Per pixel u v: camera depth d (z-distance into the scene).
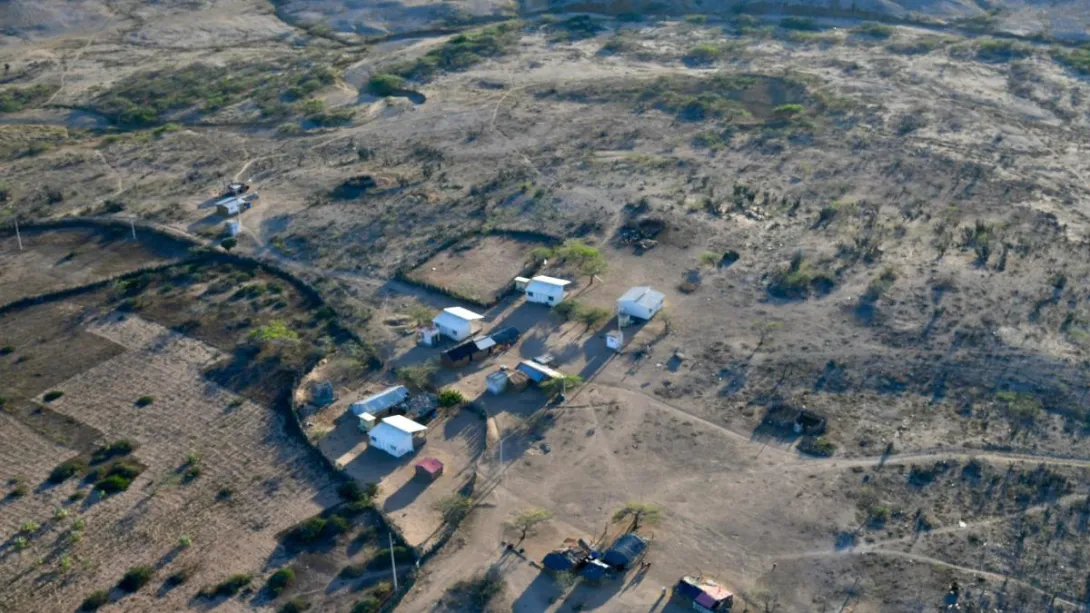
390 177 140.25
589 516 77.25
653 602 68.88
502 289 110.44
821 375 93.62
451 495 79.94
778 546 73.62
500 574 71.75
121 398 93.94
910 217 124.00
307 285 112.81
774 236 120.38
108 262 121.44
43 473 83.62
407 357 99.19
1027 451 82.56
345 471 83.12
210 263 119.44
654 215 126.19
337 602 69.69
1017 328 99.56
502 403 91.56
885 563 71.56
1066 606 67.38
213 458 85.19
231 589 70.88
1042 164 140.00
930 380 92.38
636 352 98.38
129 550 75.12
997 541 73.19
